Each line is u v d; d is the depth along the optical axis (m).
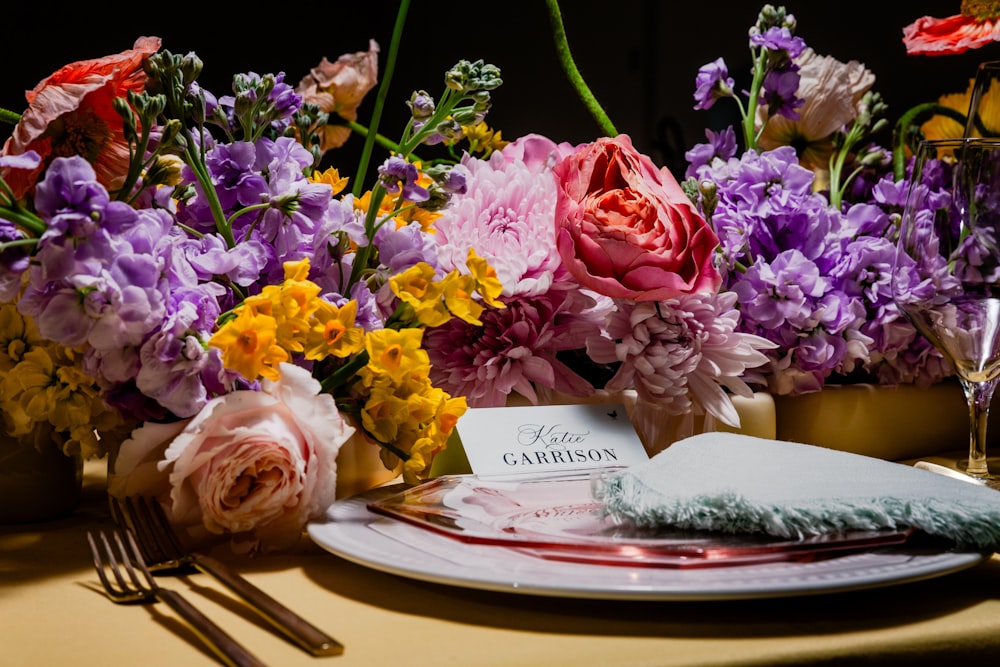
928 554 0.45
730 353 0.72
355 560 0.45
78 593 0.47
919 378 0.87
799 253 0.80
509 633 0.40
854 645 0.38
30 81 1.61
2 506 0.61
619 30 1.70
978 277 0.67
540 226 0.71
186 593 0.46
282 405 0.53
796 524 0.44
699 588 0.39
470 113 0.64
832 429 0.83
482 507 0.54
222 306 0.60
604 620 0.41
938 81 1.59
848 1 1.62
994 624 0.41
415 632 0.40
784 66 0.91
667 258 0.69
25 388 0.57
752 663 0.37
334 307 0.54
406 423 0.59
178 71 0.59
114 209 0.50
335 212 0.61
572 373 0.75
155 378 0.52
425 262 0.62
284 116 0.66
